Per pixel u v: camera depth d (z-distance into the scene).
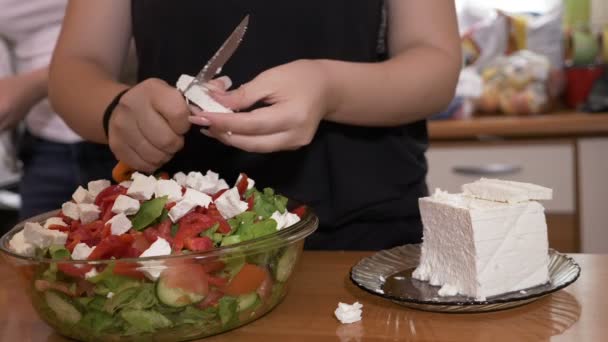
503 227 0.75
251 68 1.01
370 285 0.78
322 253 0.93
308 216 0.76
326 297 0.77
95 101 0.93
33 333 0.73
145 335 0.66
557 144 1.95
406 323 0.69
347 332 0.67
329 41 1.01
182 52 1.03
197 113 0.82
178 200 0.71
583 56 2.22
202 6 1.01
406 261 0.87
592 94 2.12
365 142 1.02
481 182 0.83
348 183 1.02
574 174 1.96
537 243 0.77
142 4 1.05
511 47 2.24
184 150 1.05
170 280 0.64
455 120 2.07
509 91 2.11
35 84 1.35
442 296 0.76
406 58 0.95
